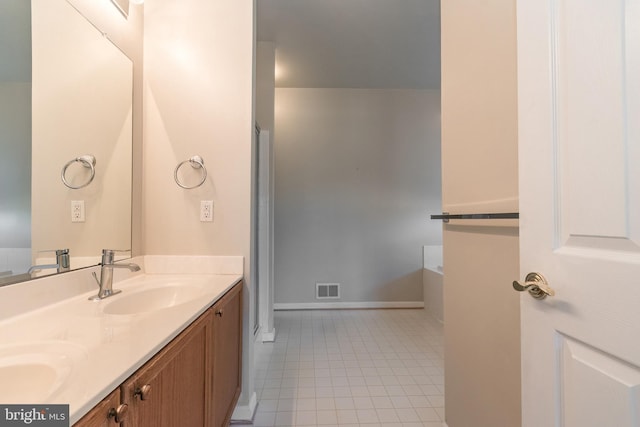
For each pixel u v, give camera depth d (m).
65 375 0.56
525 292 0.71
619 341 0.49
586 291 0.55
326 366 2.15
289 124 3.57
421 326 2.99
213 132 1.63
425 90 3.65
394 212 3.62
